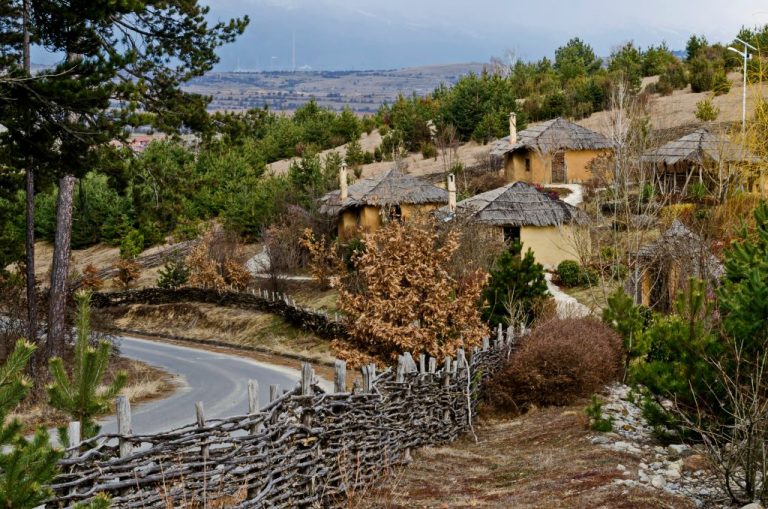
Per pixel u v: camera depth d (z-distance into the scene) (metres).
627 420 14.36
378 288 17.98
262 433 9.44
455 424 15.69
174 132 26.41
